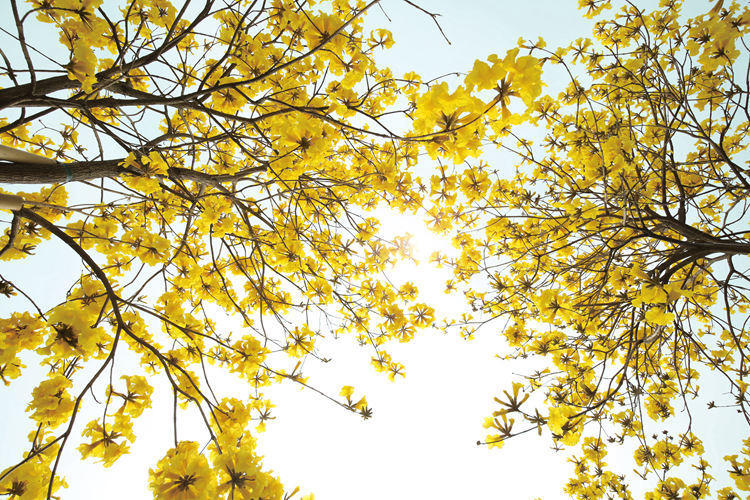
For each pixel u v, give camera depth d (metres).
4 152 1.89
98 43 2.24
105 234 2.25
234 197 2.60
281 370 2.81
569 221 3.79
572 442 2.53
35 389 1.71
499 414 2.25
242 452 1.58
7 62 1.64
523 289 4.36
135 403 1.92
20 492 1.69
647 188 4.11
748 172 2.75
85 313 1.64
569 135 3.54
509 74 1.25
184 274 3.08
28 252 2.71
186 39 3.17
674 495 3.89
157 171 2.24
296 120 1.91
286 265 3.05
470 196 3.29
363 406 2.48
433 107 1.30
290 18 2.11
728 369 4.30
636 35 4.04
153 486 1.50
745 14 2.52
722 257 3.31
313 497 1.74
